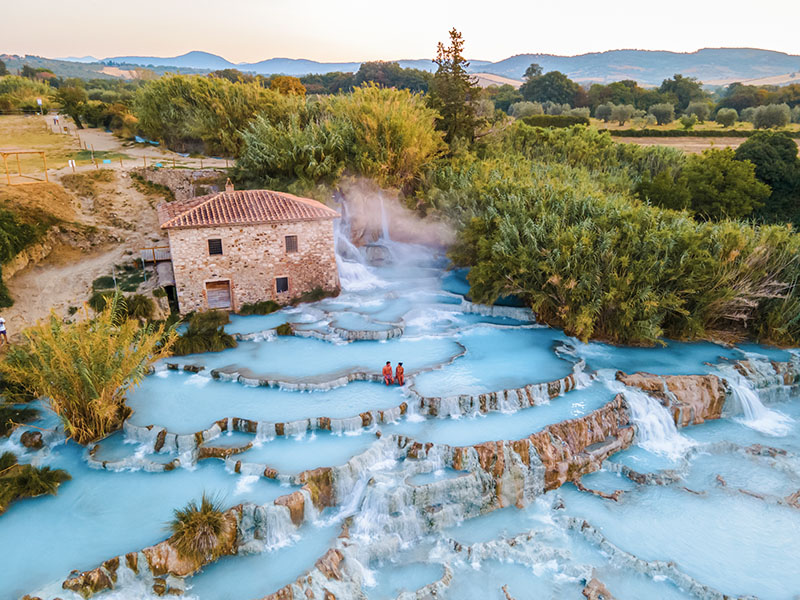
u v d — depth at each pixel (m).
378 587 21.67
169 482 25.17
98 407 27.02
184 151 70.31
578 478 27.80
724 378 33.97
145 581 20.61
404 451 27.19
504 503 26.19
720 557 22.89
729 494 26.66
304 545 22.78
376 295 46.06
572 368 34.66
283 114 67.88
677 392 32.72
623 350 38.44
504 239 41.72
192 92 68.81
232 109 67.56
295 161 55.34
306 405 30.17
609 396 32.19
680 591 21.52
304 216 42.81
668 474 27.62
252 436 28.06
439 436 27.92
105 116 80.19
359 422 28.59
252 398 31.08
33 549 21.41
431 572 22.48
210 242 40.47
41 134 75.06
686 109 151.62
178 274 40.00
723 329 42.09
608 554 23.12
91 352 27.03
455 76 70.06
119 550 21.30
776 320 39.94
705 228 41.50
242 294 42.31
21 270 40.91
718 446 30.36
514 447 26.70
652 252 38.94
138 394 31.66
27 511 23.45
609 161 73.62
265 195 44.72
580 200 44.38
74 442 28.27
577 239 39.34
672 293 38.06
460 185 54.16
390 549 23.17
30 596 19.00
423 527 24.44
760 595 20.88
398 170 57.50
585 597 21.27
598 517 25.14
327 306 43.94
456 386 32.06
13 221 42.34
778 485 27.31
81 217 48.94
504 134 76.81
